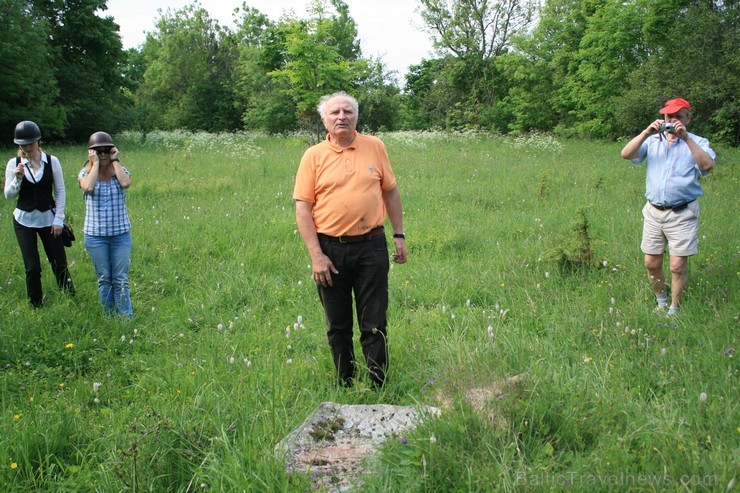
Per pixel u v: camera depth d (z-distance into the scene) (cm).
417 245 734
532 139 2303
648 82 2402
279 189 1162
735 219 770
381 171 369
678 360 362
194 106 4994
